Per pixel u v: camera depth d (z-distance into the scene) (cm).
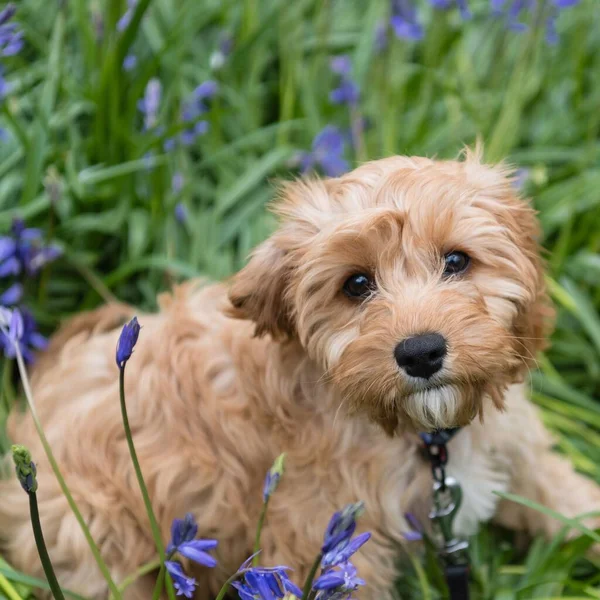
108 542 82
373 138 111
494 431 83
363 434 80
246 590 67
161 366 83
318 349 77
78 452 83
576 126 116
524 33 116
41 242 100
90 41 106
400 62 114
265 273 77
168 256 103
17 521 84
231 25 118
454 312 72
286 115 112
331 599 65
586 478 92
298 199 78
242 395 82
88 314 93
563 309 104
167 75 112
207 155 110
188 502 82
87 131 108
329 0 112
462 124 114
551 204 108
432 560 83
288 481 81
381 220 73
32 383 92
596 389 101
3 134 103
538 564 86
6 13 92
